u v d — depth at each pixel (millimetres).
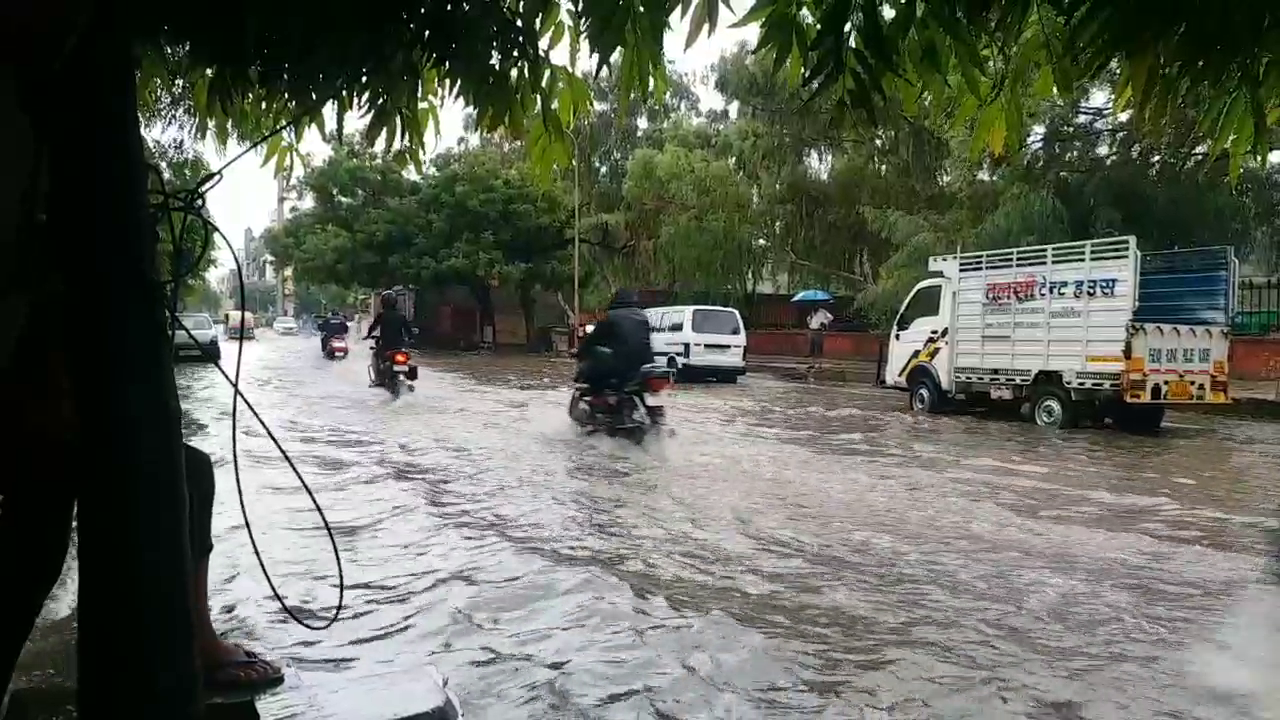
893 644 4938
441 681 3955
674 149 32344
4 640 2375
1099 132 20953
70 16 1815
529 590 5758
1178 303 14508
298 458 10703
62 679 3947
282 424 13836
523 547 6828
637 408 12539
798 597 5727
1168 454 11906
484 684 4316
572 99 3297
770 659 4680
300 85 3072
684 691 4281
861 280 30453
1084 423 14961
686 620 5262
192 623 1769
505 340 45312
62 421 2330
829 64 2531
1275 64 2691
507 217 37938
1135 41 2580
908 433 13828
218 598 5496
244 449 11312
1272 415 17172
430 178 39000
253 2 2648
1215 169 19484
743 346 24812
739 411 17031
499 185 37688
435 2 2861
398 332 17859
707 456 11297
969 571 6344
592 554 6680
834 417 16000
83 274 1715
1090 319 14000
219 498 8383
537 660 4625
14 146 2035
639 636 4988
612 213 36969
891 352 17578
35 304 2172
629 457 11094
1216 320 14000
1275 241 21938
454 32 2910
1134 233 20875
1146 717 4062
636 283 37500
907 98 3037
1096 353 13891
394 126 3375
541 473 10000
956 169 23516
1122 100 3035
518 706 4098
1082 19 2613
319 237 38750
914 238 24359
